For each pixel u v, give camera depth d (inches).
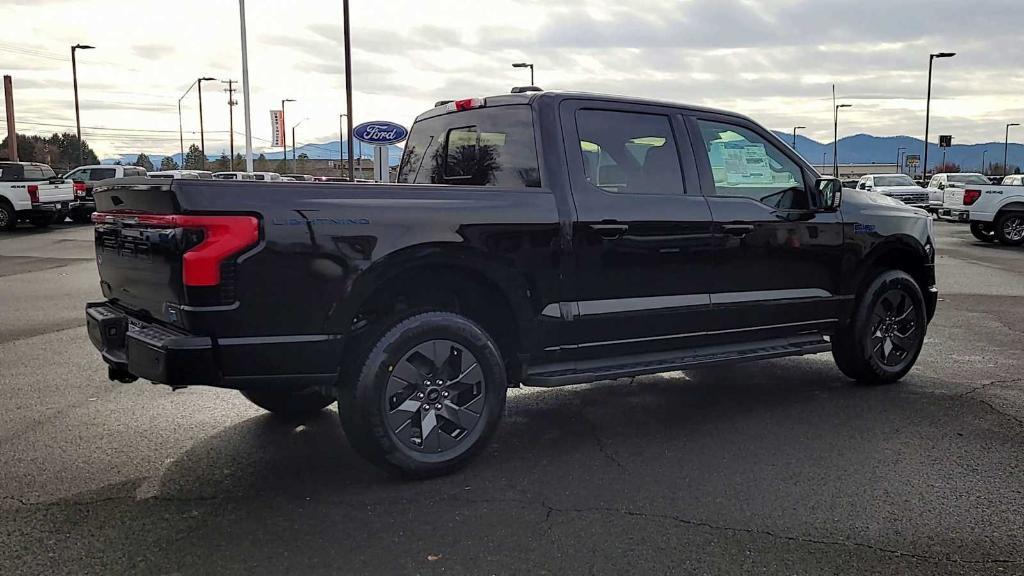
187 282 140.1
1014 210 737.0
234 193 143.7
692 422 204.7
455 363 166.2
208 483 162.7
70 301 403.2
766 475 165.8
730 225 201.8
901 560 128.7
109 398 226.7
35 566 126.5
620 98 194.5
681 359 195.8
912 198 1164.5
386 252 155.6
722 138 209.5
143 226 152.4
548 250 175.5
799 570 125.4
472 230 165.2
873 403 219.8
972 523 142.0
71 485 161.0
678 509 148.6
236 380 146.4
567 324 179.5
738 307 205.3
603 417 210.1
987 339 307.0
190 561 128.6
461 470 169.5
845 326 232.1
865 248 229.0
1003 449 180.7
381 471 169.6
